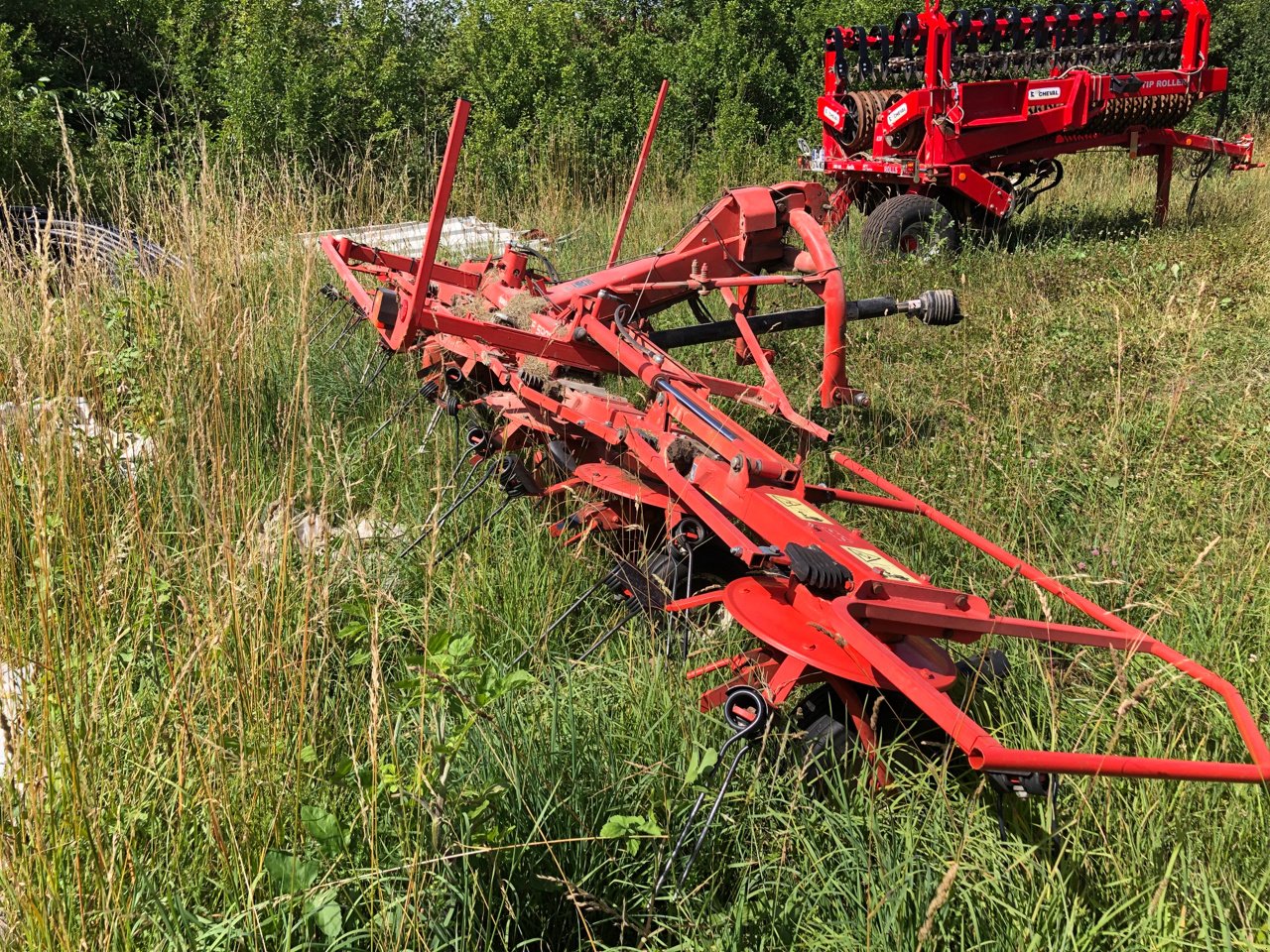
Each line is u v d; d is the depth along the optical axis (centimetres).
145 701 349
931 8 1100
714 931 279
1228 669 373
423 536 478
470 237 1130
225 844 284
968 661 366
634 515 457
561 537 465
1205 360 689
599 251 1093
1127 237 1136
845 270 1016
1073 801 310
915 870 280
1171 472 521
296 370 698
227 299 707
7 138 1087
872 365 751
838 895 286
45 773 276
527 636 419
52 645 310
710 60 1759
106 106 1273
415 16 1728
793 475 388
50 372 456
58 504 379
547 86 1630
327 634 353
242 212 844
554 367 554
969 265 1026
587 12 2023
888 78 1216
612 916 286
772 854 299
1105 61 1234
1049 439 591
